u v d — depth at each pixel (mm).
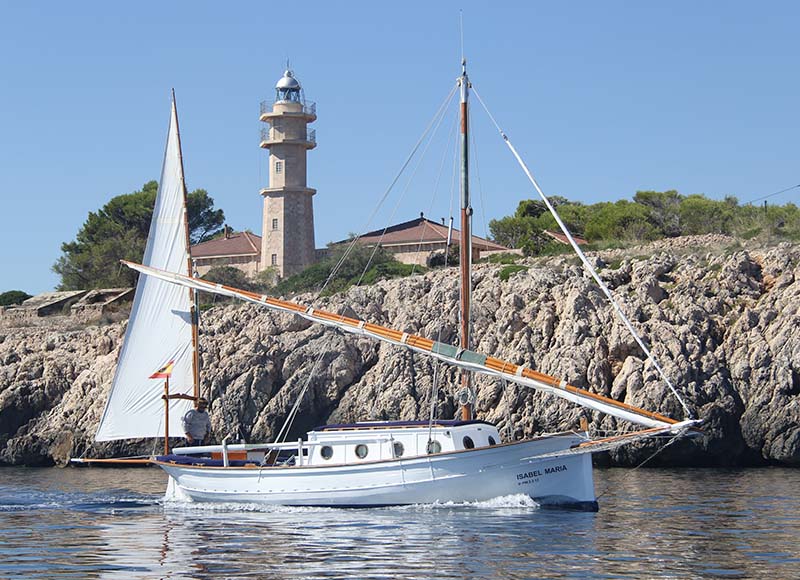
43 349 75125
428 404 58156
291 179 93688
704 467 52156
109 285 99938
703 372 54375
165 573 22406
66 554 25000
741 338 55625
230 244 101562
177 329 39344
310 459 33688
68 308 92000
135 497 38719
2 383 71562
